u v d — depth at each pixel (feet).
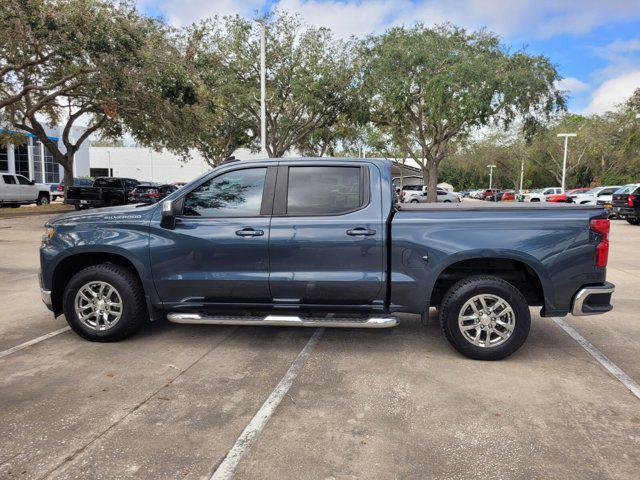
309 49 74.08
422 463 9.07
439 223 14.17
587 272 13.93
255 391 12.23
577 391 12.28
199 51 66.95
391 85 74.33
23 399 11.67
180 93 61.67
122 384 12.61
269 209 14.94
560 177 183.62
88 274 15.58
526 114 81.10
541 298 14.93
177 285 15.21
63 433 10.09
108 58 54.75
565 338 16.74
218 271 14.99
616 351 15.35
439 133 90.07
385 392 12.19
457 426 10.47
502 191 185.57
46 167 147.84
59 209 79.56
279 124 92.27
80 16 51.72
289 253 14.60
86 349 15.30
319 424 10.54
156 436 10.00
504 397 11.92
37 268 29.71
